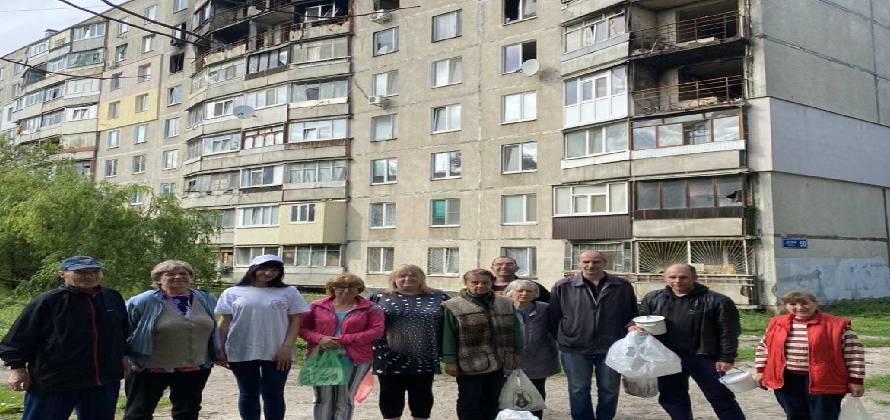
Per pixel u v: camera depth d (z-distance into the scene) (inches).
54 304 193.3
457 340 231.5
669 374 233.8
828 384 211.3
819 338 214.8
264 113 1411.2
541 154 1055.6
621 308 250.1
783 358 222.4
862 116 974.4
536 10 1091.9
